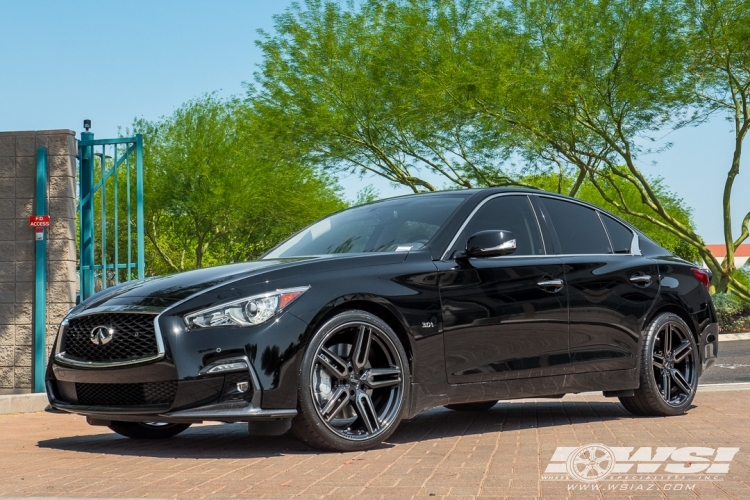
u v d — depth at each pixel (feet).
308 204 115.55
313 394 15.74
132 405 16.01
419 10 79.61
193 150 114.52
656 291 21.97
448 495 11.83
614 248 21.81
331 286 16.24
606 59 70.28
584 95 70.59
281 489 12.37
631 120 73.46
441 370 17.38
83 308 17.15
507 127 74.33
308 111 83.61
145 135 117.60
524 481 12.79
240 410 15.23
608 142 74.38
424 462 14.73
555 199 21.30
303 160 87.81
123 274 37.81
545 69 71.77
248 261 18.72
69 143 31.55
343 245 19.17
